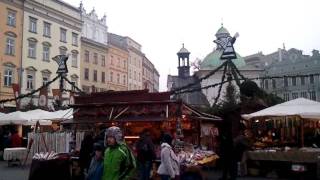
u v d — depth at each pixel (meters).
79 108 18.11
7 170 19.98
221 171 17.14
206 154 15.17
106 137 7.19
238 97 21.66
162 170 10.70
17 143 24.50
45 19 52.34
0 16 46.09
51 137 20.27
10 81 47.31
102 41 68.00
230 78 18.80
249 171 17.39
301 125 20.98
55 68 53.41
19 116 25.33
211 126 19.22
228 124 16.97
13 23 47.84
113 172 6.94
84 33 63.03
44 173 12.05
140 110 16.52
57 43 54.16
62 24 55.25
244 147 14.21
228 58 18.20
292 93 81.81
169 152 10.74
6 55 46.69
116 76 72.56
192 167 12.64
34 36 50.47
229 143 14.30
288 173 16.55
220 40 18.42
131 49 80.44
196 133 18.47
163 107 16.16
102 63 66.88
